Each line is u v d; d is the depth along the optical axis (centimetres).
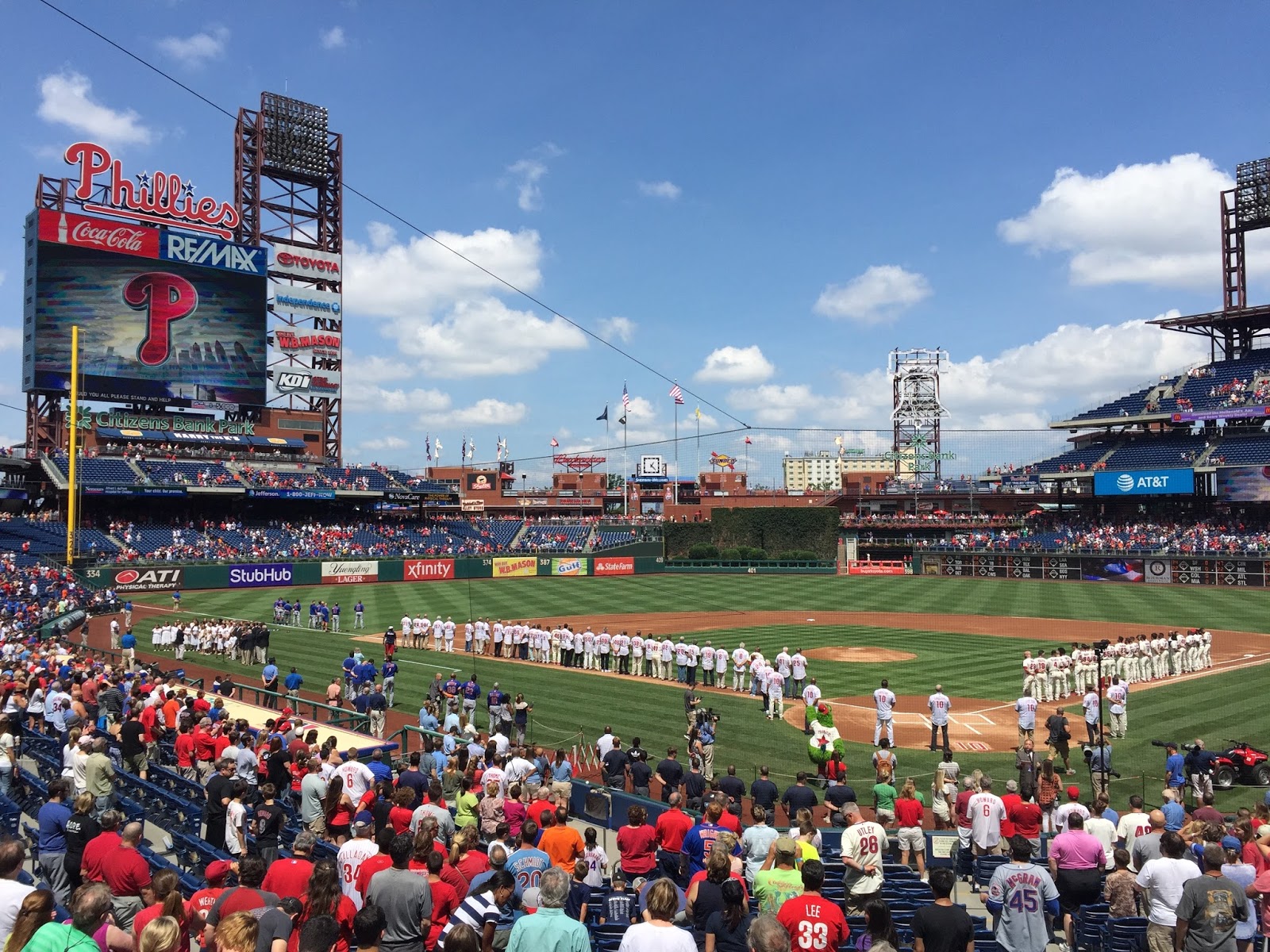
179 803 1512
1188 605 5759
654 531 9581
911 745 2545
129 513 8019
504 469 13462
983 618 5447
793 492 12156
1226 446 8106
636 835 1277
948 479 11338
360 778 1474
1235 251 8844
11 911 777
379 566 7800
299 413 9194
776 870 959
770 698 2872
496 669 3772
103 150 7519
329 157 9231
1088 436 9606
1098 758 2097
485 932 916
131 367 7606
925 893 1214
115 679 2498
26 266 7394
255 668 3712
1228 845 1205
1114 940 1070
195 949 1071
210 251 8006
